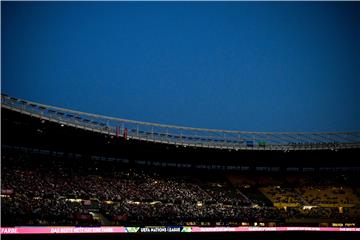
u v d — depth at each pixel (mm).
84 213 61250
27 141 75375
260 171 104812
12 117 60250
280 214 83688
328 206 88750
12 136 71500
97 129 69562
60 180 71125
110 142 77625
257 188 97375
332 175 102188
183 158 94625
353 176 100688
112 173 84000
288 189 96938
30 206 56906
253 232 70438
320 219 82688
